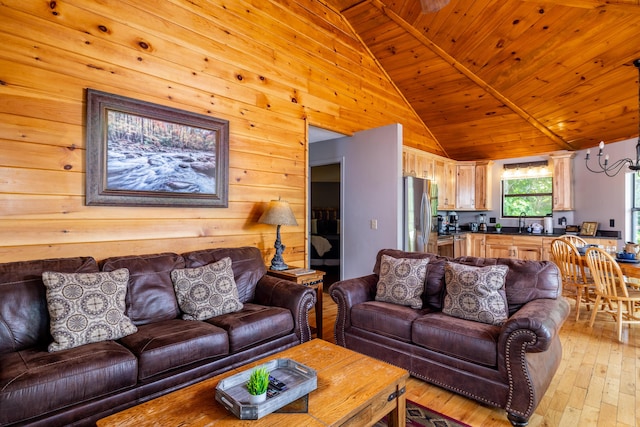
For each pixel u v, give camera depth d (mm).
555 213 5938
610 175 5125
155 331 2141
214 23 3250
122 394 1810
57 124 2373
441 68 4738
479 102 5148
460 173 6762
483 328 2230
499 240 6070
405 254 3199
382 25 4465
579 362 2764
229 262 2838
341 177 4879
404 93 5582
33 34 2287
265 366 1676
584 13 3131
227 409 1352
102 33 2574
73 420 1648
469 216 7055
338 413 1339
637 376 2533
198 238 3133
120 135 2627
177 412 1338
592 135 5059
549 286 2480
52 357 1731
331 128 4410
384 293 2918
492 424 1997
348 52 4691
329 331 3533
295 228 4008
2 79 2178
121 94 2660
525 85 4418
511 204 6527
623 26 3121
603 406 2154
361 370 1703
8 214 2203
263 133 3654
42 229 2322
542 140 5648
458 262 2871
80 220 2479
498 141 6023
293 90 3963
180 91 2998
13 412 1478
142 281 2428
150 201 2783
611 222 5109
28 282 2014
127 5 2705
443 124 6047
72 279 2033
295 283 2906
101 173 2535
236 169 3416
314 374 1563
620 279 3211
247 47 3516
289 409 1362
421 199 4883
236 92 3412
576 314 3750
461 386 2197
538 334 1868
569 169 5660
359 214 4652
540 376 2027
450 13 3730
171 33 2953
